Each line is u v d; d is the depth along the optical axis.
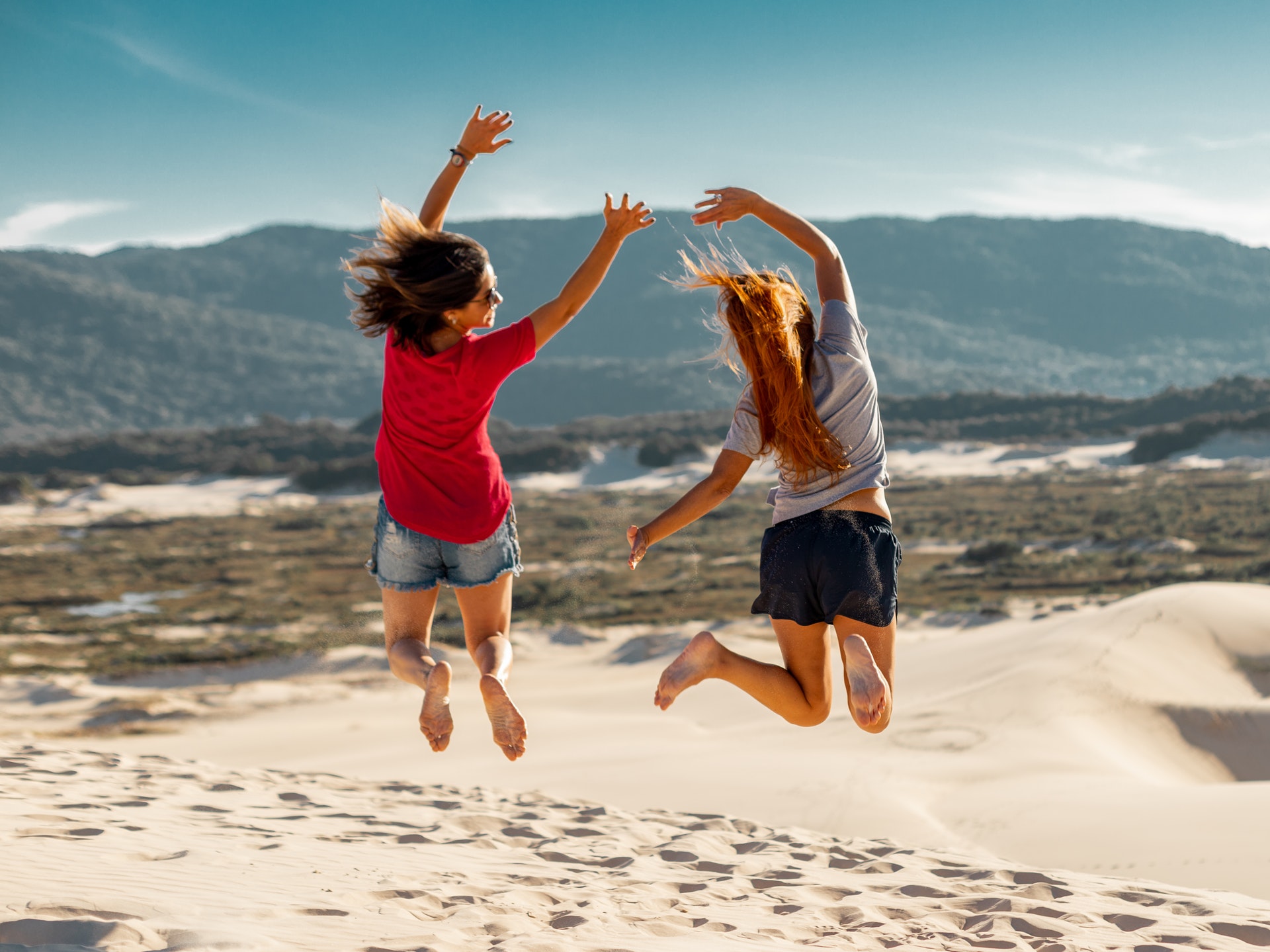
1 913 4.25
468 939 4.67
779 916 6.14
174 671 49.97
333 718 38.22
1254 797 15.25
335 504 184.62
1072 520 110.94
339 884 5.87
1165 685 27.22
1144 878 12.70
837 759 22.14
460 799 11.29
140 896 4.96
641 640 50.81
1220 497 126.00
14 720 40.41
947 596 66.56
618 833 9.62
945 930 5.90
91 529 146.50
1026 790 18.81
